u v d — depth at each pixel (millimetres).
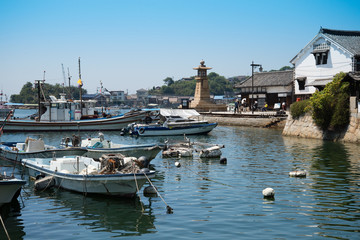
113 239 11984
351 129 33062
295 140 36094
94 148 24578
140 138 42156
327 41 49094
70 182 17531
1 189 13984
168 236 12086
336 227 12625
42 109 52188
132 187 15945
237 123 55250
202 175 20812
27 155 24031
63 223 13562
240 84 67875
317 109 35562
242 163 24391
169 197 16500
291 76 61250
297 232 12219
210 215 13992
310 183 18609
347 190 17203
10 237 12281
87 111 55469
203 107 72875
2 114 51562
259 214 14000
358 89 32500
